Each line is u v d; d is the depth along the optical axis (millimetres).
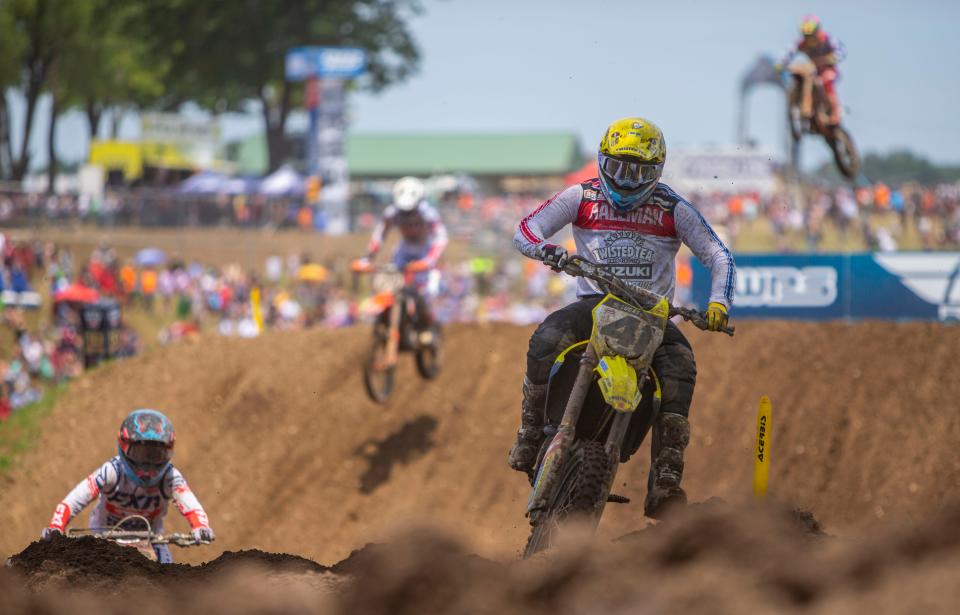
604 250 18781
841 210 108562
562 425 16234
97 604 13586
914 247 105188
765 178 120500
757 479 17672
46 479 42344
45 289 103188
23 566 16641
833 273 52906
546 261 17688
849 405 41219
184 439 46000
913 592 11102
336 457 45250
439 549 13828
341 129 158750
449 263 119812
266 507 42375
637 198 18484
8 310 83438
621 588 12695
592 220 18875
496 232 133375
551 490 15945
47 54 183125
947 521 12703
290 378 49875
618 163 18125
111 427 46031
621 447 17797
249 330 87938
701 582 12469
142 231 130875
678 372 17406
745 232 116250
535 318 103125
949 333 43812
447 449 44938
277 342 53469
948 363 41812
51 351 82688
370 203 150875
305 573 14773
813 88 53531
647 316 16922
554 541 15492
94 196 128125
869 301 52375
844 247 107312
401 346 42125
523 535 38531
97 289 102000
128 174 175875
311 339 53562
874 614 10875
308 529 41125
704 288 54312
